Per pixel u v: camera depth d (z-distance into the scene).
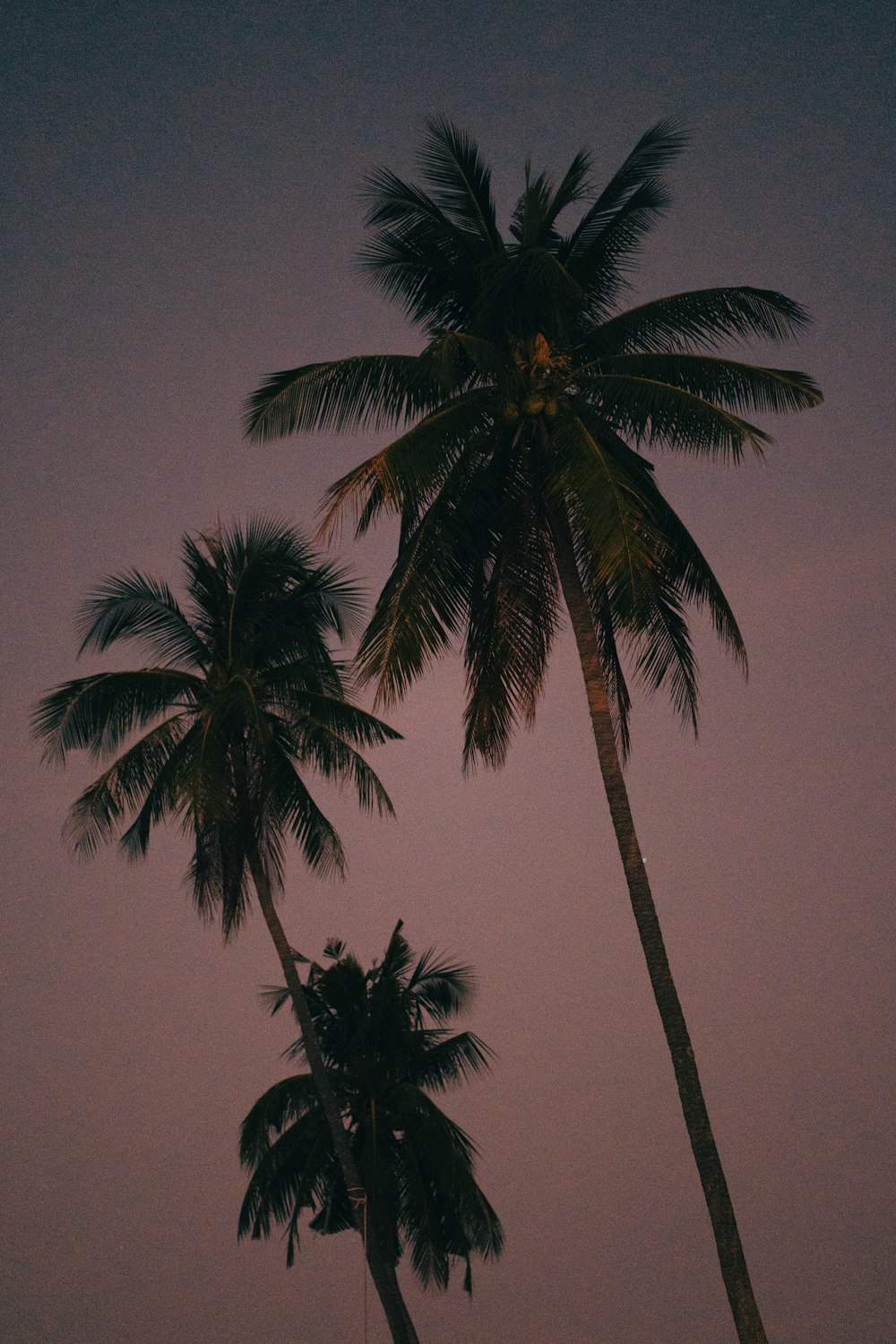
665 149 18.31
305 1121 28.19
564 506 17.58
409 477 15.95
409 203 18.53
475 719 17.11
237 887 24.30
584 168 18.86
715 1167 14.61
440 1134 27.53
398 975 30.36
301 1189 26.70
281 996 30.45
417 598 16.34
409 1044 28.75
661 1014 15.51
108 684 24.44
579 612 17.39
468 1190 27.20
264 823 25.58
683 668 17.41
